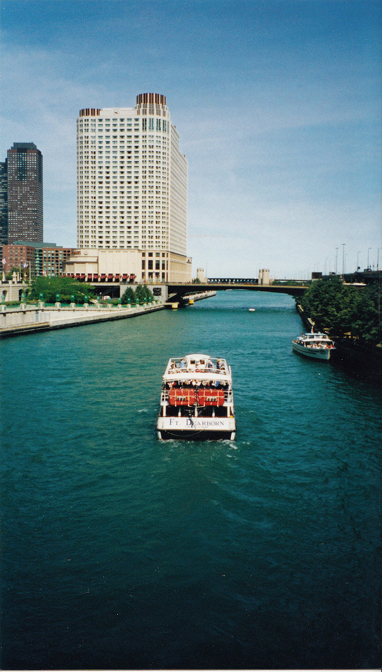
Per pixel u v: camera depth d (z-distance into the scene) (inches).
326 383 2443.4
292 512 1143.0
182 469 1357.0
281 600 867.4
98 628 804.0
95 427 1685.5
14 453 1456.7
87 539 1024.9
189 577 917.2
